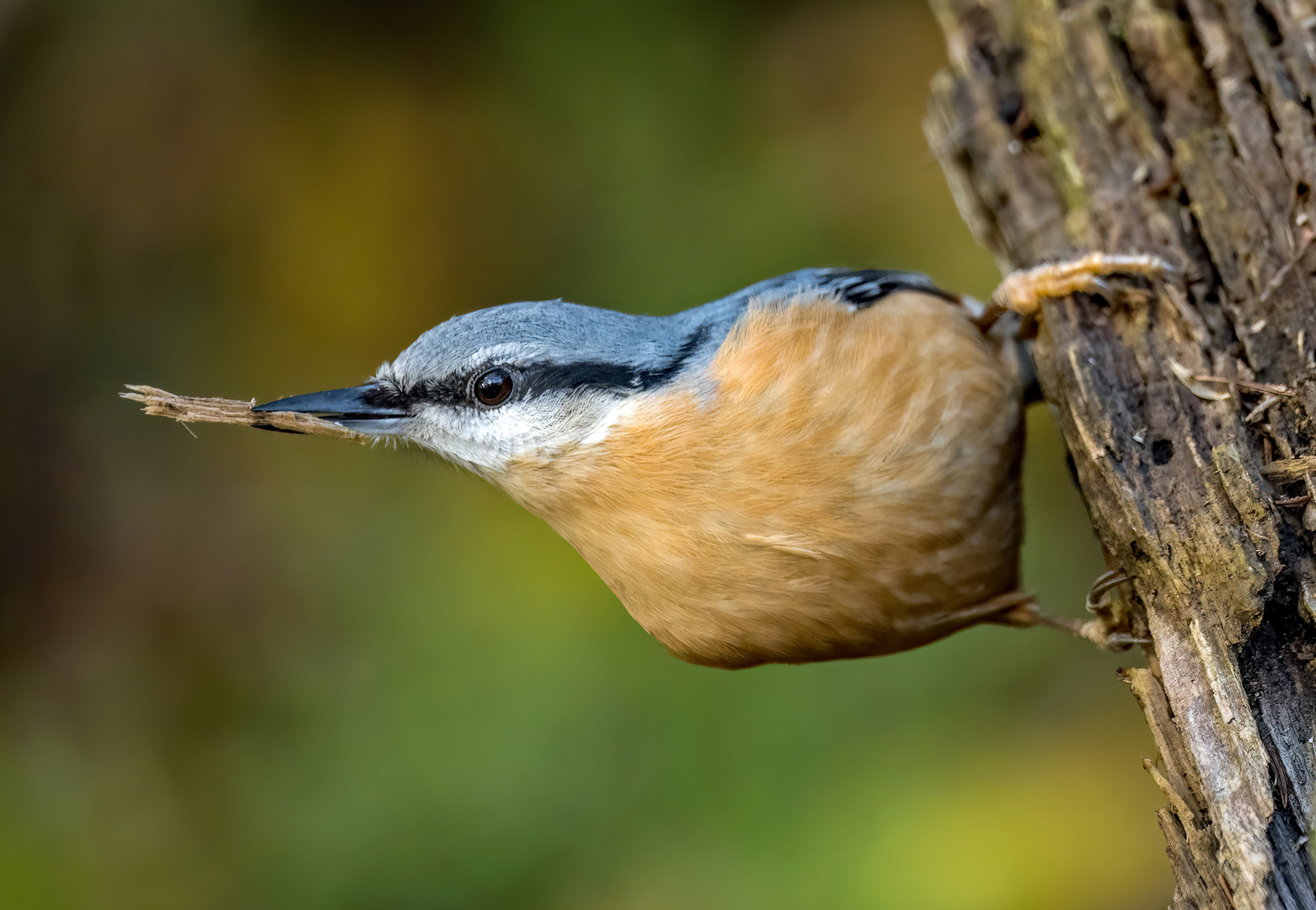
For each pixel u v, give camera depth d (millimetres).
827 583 5164
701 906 8367
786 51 12062
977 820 8398
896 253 11008
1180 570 4633
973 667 9195
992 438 5488
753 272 11219
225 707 10500
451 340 5645
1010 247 6496
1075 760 8648
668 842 8727
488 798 9078
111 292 12414
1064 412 5398
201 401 5750
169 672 10828
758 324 5219
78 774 10414
